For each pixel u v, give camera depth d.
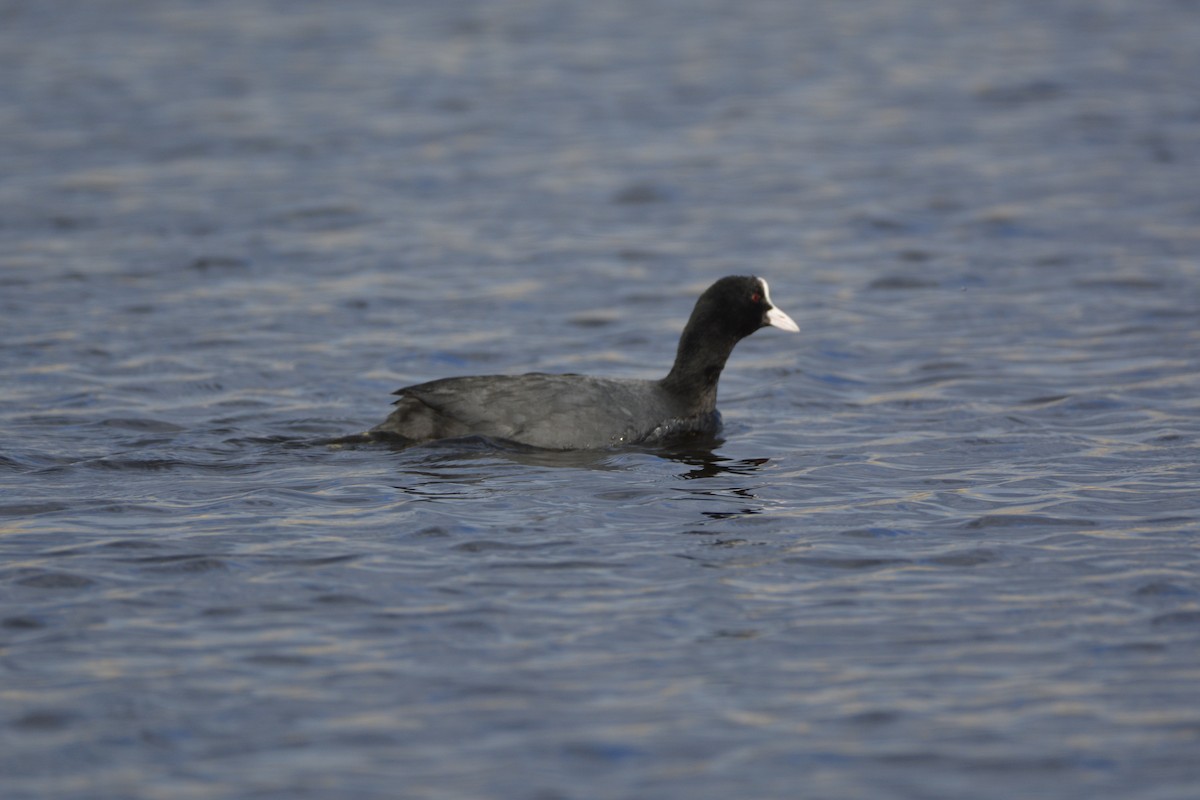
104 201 28.50
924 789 8.34
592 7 50.25
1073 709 9.25
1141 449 15.28
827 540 12.54
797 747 8.81
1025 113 35.66
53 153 32.03
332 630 10.50
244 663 9.93
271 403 17.52
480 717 9.18
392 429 15.74
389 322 21.55
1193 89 37.62
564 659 10.03
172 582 11.42
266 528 12.73
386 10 49.56
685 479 14.48
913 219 27.45
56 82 38.91
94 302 22.28
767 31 46.12
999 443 15.73
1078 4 50.34
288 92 38.06
